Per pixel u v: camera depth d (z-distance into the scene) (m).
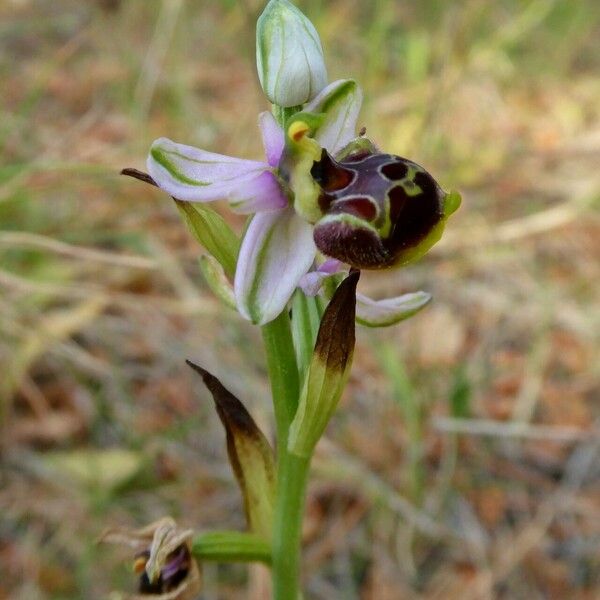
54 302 0.31
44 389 0.29
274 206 0.16
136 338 0.31
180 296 0.32
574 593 0.26
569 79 0.48
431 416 0.29
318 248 0.16
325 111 0.17
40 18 0.47
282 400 0.18
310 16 0.40
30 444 0.28
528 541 0.27
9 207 0.29
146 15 0.46
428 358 0.31
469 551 0.27
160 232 0.34
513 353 0.32
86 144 0.37
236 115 0.41
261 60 0.17
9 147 0.36
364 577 0.26
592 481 0.28
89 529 0.26
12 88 0.42
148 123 0.39
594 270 0.35
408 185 0.16
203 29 0.47
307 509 0.27
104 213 0.33
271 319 0.16
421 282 0.34
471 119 0.43
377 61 0.37
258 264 0.16
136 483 0.27
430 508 0.27
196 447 0.29
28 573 0.26
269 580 0.25
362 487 0.27
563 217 0.35
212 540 0.18
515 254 0.35
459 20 0.41
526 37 0.48
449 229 0.36
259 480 0.18
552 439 0.29
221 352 0.30
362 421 0.29
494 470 0.29
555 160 0.40
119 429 0.28
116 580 0.25
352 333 0.17
